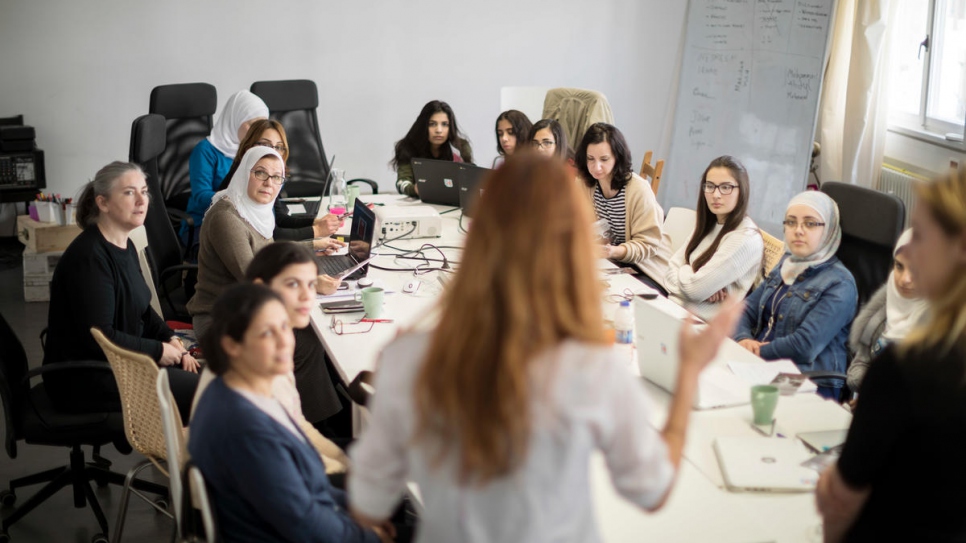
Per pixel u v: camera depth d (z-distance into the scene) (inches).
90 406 116.7
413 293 135.0
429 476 48.1
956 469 53.2
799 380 97.5
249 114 191.5
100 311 116.2
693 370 53.1
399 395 48.1
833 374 106.7
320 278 132.0
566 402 45.6
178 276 168.2
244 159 137.4
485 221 46.3
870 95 210.5
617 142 164.1
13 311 205.0
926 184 53.9
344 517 76.6
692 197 238.7
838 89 216.2
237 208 137.3
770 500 75.6
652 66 275.1
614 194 168.4
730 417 91.5
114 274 118.4
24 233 212.4
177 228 201.2
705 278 135.0
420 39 259.8
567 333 45.9
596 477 78.7
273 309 75.5
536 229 45.4
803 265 123.0
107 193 117.2
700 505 74.7
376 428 49.4
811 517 73.1
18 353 118.3
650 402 95.0
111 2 238.2
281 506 72.4
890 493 56.1
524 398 44.7
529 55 267.6
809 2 208.7
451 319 45.9
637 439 47.2
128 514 127.1
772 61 217.5
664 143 259.4
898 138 218.8
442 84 264.8
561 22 266.7
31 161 229.6
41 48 237.3
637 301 99.0
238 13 246.7
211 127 217.0
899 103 224.5
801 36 210.7
